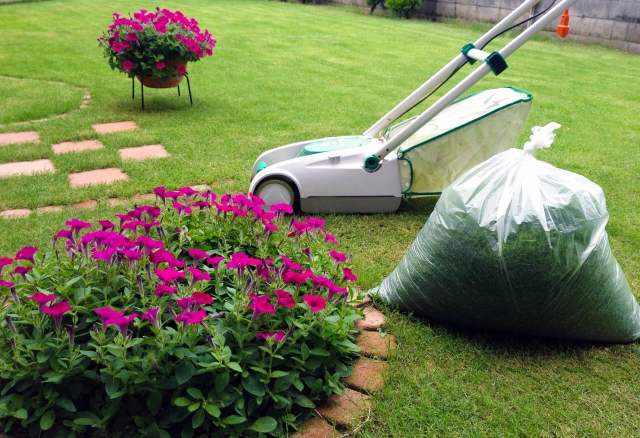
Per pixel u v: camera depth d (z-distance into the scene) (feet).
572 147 15.76
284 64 26.37
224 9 43.91
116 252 6.64
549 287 6.89
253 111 18.43
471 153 10.90
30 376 5.98
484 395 6.75
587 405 6.69
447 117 11.59
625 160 14.85
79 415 5.91
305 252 7.51
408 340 7.61
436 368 7.18
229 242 7.98
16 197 11.66
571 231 6.81
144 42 17.43
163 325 6.40
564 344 7.77
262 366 6.06
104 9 42.22
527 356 7.48
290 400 6.17
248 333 6.15
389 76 24.57
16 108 18.03
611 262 7.27
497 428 6.30
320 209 11.26
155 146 15.14
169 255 6.45
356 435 6.16
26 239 9.93
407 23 40.50
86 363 5.97
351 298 7.56
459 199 7.41
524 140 16.33
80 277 6.51
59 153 14.34
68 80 22.02
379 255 9.94
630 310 7.60
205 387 5.97
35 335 6.09
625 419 6.50
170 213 8.30
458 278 7.24
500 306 7.26
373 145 11.45
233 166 13.57
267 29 35.94
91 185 12.35
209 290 7.02
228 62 26.35
